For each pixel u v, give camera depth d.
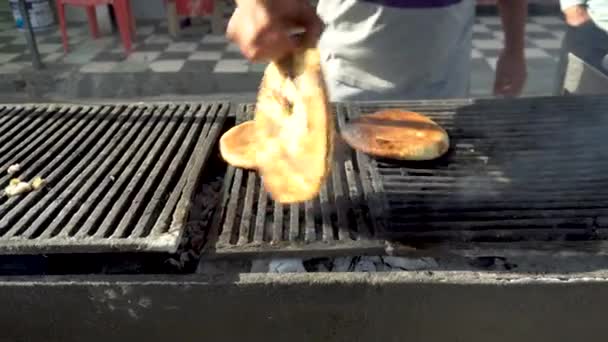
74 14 5.39
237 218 1.23
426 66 1.84
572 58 2.28
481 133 1.58
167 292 1.01
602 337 1.06
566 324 1.04
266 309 1.03
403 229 1.16
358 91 1.92
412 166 1.42
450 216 1.20
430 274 1.02
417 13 1.73
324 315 1.04
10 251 1.07
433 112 1.71
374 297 1.02
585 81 2.16
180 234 1.11
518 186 1.31
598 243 1.10
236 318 1.04
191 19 5.32
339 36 1.87
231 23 1.00
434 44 1.80
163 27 5.13
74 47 4.61
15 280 1.01
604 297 1.01
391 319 1.04
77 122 1.67
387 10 1.73
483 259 1.10
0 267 1.14
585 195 1.27
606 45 2.15
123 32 4.29
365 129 1.53
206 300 1.02
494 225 1.17
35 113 1.73
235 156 1.39
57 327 1.06
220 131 1.60
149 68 4.06
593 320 1.04
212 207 1.33
